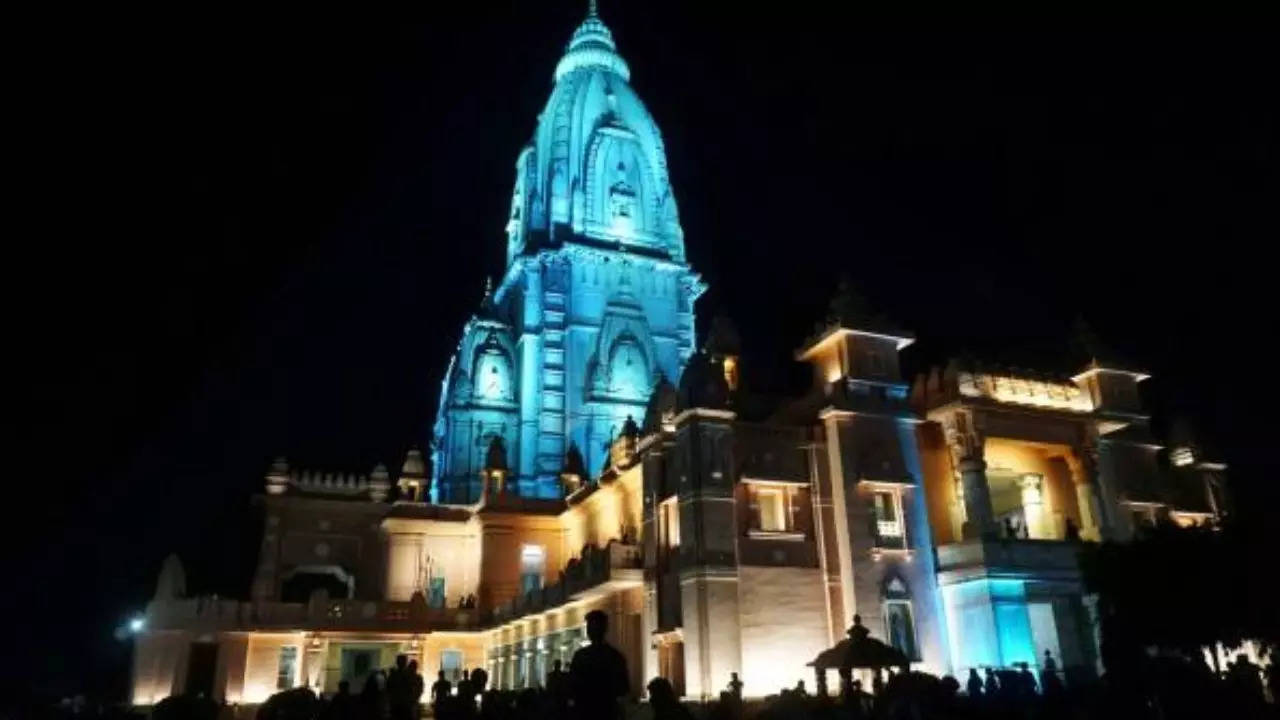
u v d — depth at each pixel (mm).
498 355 80062
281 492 64000
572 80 91188
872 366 44500
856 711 27469
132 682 52906
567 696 12180
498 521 62781
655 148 90875
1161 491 48188
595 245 81750
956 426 44500
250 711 50344
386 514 66125
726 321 48688
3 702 43719
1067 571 41656
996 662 38750
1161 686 18375
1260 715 18188
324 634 57281
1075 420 46969
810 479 42500
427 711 47031
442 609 60281
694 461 39875
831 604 40312
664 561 41906
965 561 41031
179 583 55531
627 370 77812
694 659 37344
